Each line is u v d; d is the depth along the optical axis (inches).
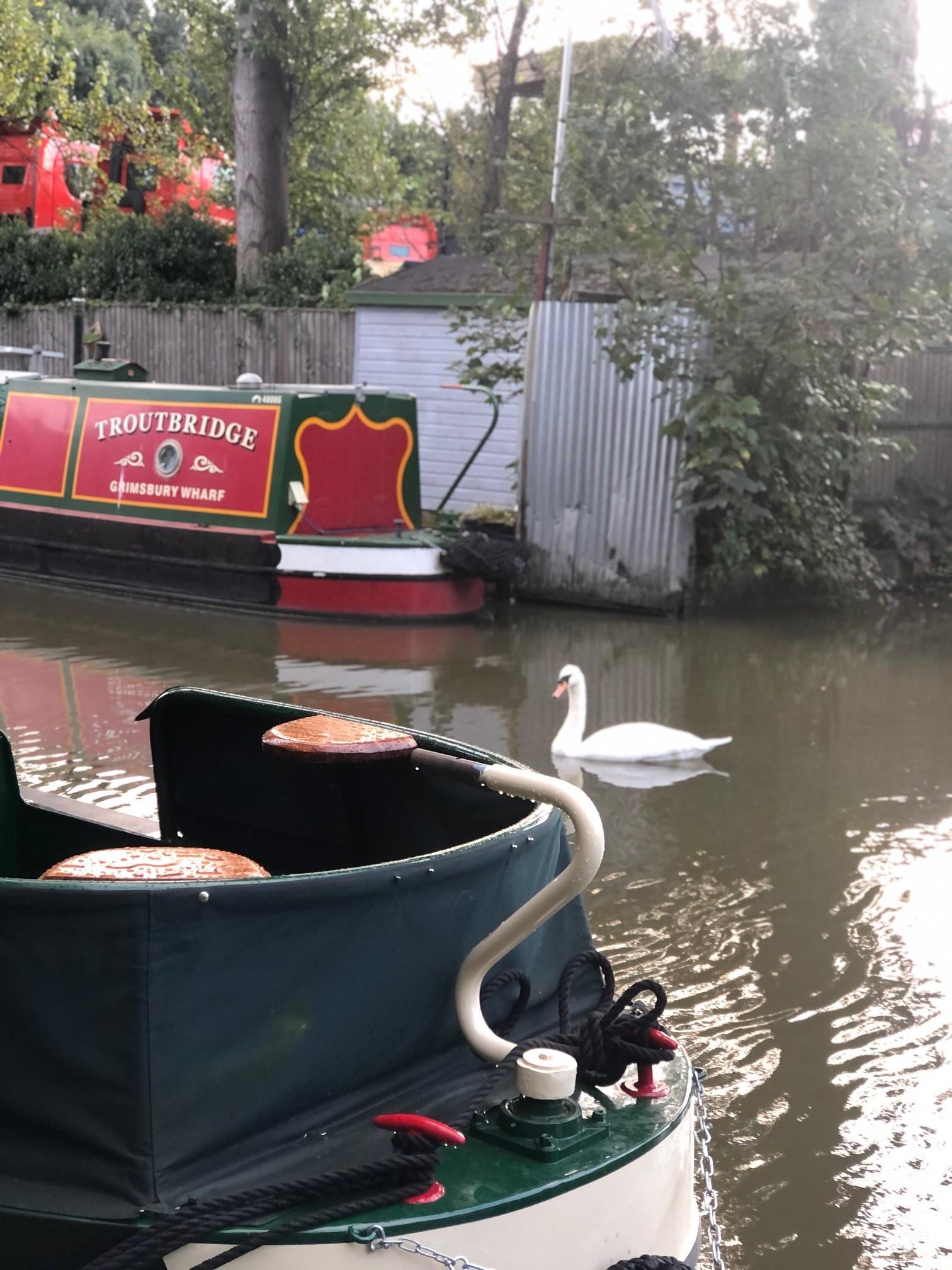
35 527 632.4
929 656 515.8
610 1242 106.7
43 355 668.1
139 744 348.8
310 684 431.5
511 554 583.8
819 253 588.1
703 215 631.2
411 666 465.4
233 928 96.0
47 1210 93.6
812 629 570.6
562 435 605.0
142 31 1601.9
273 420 561.6
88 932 92.6
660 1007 118.3
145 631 517.3
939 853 287.3
